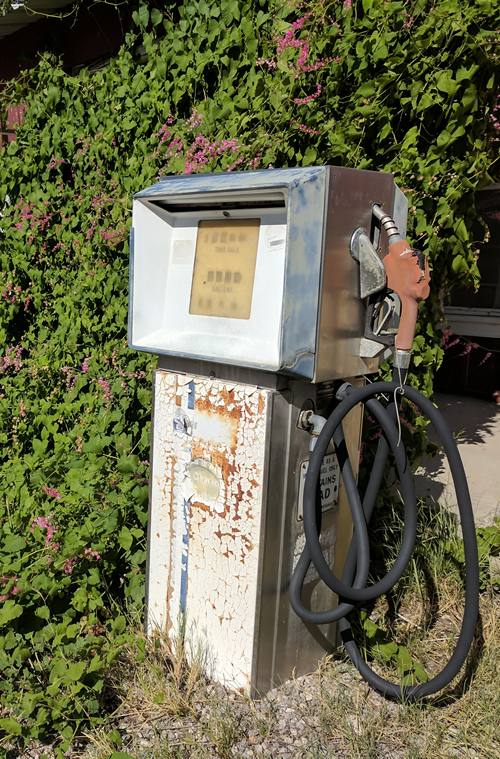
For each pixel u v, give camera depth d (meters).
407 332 2.19
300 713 2.39
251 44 3.53
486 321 6.62
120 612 2.77
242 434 2.31
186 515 2.52
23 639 2.45
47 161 4.80
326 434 2.17
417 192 3.10
